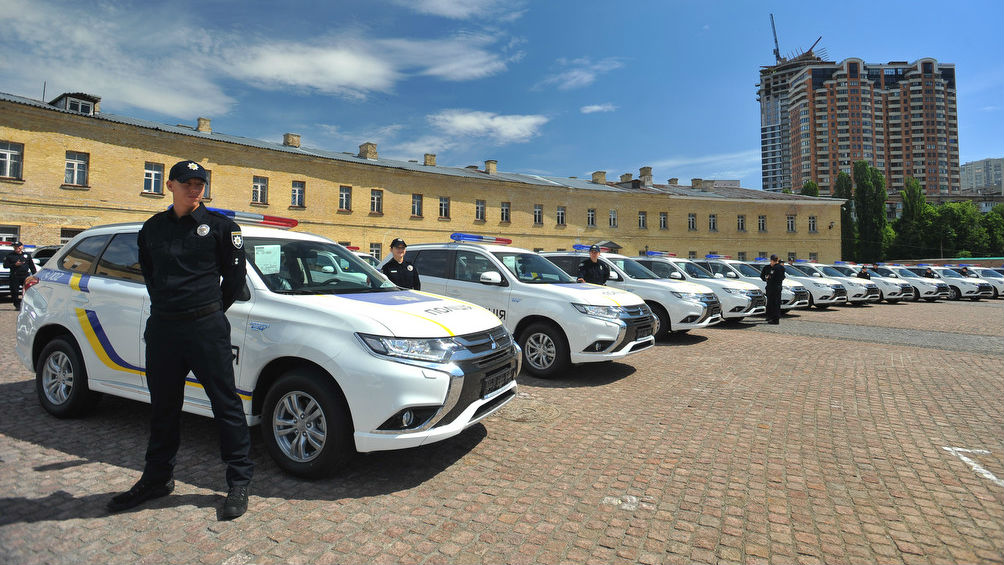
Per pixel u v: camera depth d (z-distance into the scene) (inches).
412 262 324.2
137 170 971.9
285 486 134.0
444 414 132.0
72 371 177.5
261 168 1119.0
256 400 143.9
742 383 256.8
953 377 272.5
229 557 102.1
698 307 383.9
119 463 145.2
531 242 1544.0
